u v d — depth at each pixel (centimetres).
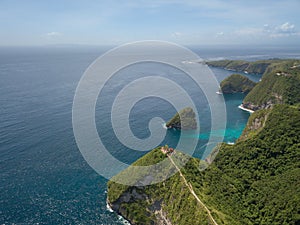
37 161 8325
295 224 5497
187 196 5538
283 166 7588
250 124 10894
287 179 6744
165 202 5812
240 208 5988
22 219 5972
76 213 6225
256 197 6469
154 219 5888
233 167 8000
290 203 5831
